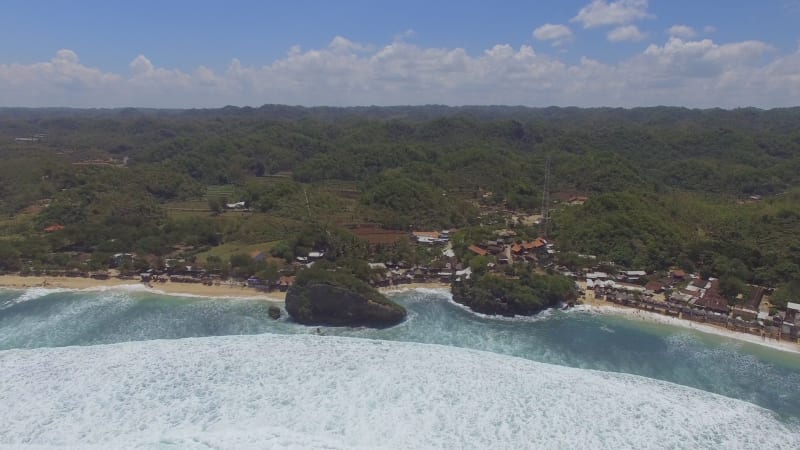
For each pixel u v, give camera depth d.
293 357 63.19
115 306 91.25
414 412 51.91
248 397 53.66
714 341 81.25
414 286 104.56
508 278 96.94
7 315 87.00
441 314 91.06
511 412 52.69
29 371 58.47
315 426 49.09
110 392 54.12
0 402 52.00
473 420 51.03
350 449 45.88
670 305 91.50
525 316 90.50
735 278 98.50
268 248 121.31
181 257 115.19
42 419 49.38
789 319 84.94
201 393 54.25
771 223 128.75
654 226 122.19
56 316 86.81
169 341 68.62
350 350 66.00
